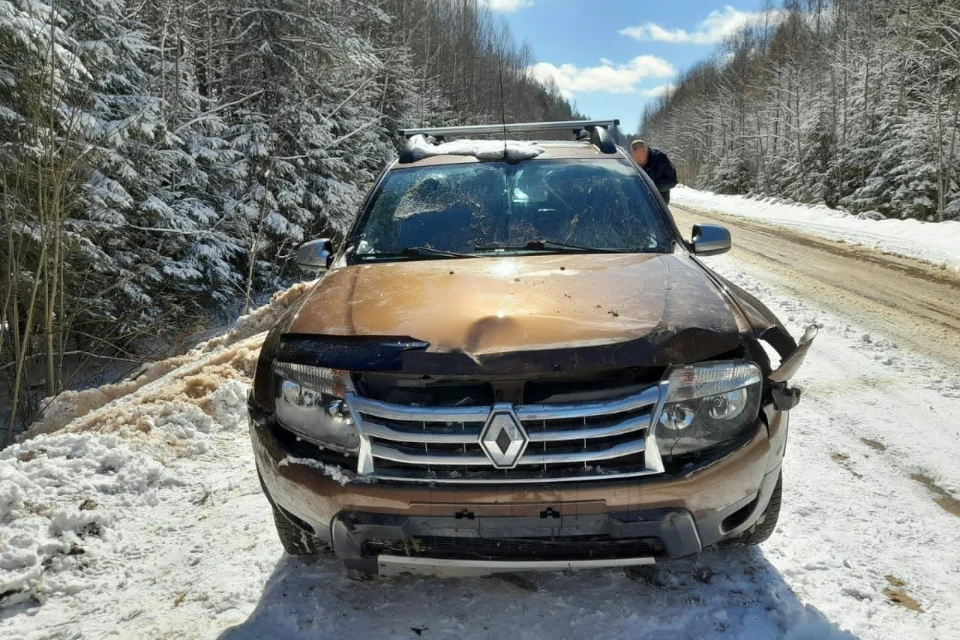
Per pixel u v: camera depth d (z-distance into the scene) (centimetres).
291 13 1611
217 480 340
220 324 1361
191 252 1248
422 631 216
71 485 316
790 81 4112
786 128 4197
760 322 222
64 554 267
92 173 1009
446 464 191
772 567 245
